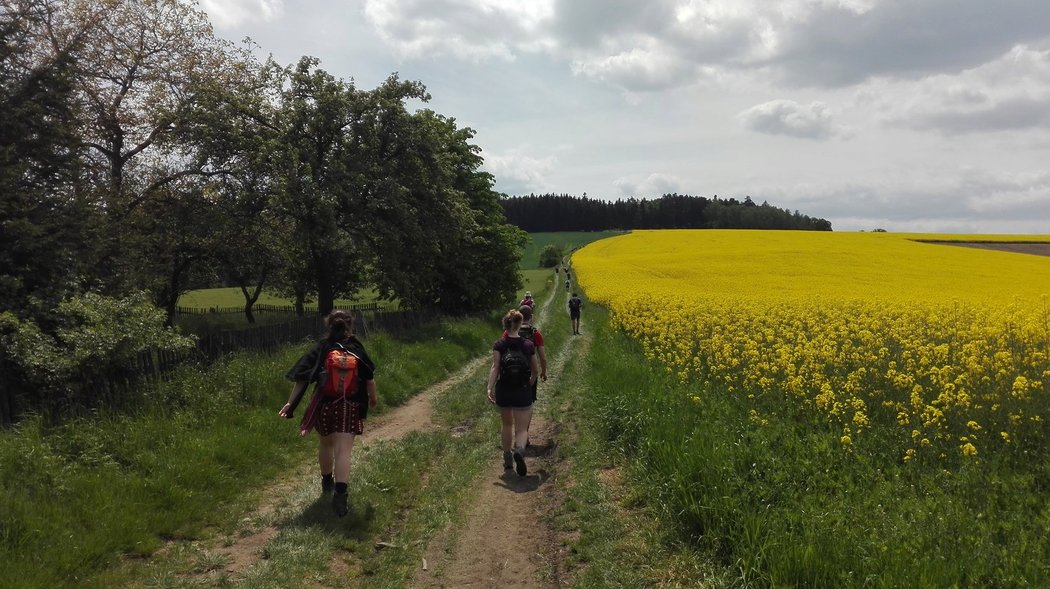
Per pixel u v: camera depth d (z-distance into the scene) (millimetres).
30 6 14070
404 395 11141
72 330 7137
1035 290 28891
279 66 21781
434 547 4742
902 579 3420
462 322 22703
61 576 3986
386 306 29234
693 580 3980
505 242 30578
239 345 10414
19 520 4395
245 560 4484
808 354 9250
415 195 22656
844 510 4445
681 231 89812
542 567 4387
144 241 17703
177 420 7004
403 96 22578
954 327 13797
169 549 4633
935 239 71500
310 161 20219
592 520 5047
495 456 7242
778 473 5098
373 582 4168
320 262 23250
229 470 6273
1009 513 4438
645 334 15250
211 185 20906
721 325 14641
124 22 19031
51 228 12148
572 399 10031
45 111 13070
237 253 22438
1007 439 5465
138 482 5402
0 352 6379
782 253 50750
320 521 5129
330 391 5418
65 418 6305
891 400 7312
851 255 48875
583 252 70375
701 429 6285
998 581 3529
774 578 3625
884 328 13414
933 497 4742
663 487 5215
